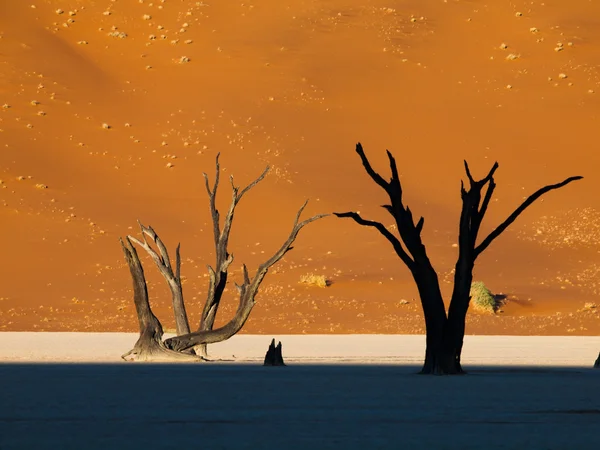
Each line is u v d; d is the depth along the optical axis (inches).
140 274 3061.0
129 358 3095.5
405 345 4330.7
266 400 1621.6
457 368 2476.6
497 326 5723.4
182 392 1768.0
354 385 1994.3
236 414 1391.5
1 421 1280.8
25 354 3415.4
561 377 2352.4
